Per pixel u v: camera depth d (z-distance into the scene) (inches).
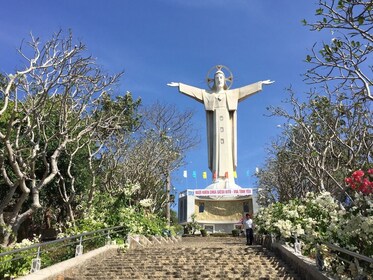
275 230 660.7
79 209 889.5
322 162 757.9
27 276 410.3
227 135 1758.1
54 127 752.3
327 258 399.9
